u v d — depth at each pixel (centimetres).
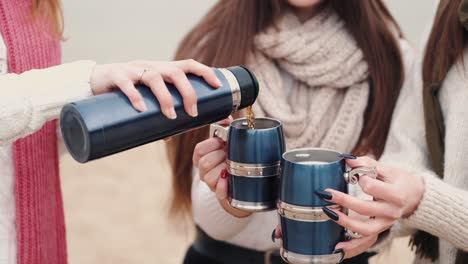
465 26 100
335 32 124
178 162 131
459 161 103
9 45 97
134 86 78
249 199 86
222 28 126
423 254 112
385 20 129
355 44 124
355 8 124
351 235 86
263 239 121
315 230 79
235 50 123
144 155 319
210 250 125
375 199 86
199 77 81
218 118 82
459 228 93
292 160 80
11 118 81
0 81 83
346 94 124
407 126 115
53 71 85
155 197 276
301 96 125
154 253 237
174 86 79
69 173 299
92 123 72
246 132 84
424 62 109
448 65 106
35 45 101
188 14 346
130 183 289
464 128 102
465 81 104
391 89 124
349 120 122
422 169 108
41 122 84
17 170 99
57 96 84
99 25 345
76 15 341
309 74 122
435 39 107
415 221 94
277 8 123
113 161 312
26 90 83
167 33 349
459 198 92
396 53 125
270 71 124
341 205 80
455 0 102
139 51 352
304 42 122
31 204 101
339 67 122
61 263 112
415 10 281
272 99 122
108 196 278
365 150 123
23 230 100
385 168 90
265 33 123
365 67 123
